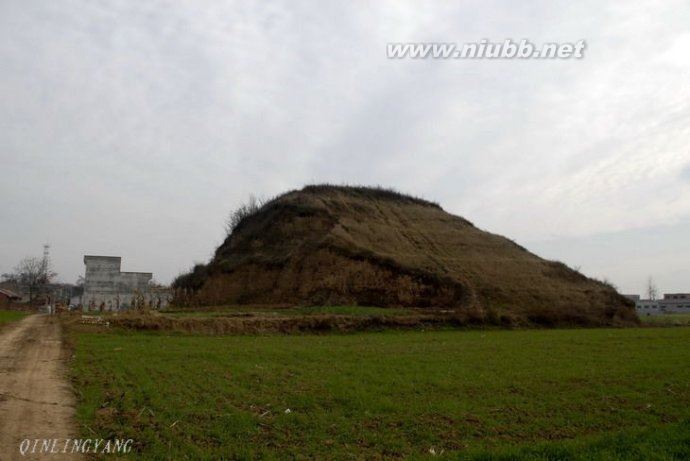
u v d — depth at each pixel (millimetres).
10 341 29906
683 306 142375
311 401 14852
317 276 58938
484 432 12523
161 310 51688
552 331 43219
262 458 10289
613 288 69438
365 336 37188
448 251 68688
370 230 68812
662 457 9656
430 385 17641
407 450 11016
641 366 22250
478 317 46938
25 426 11969
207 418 12914
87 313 58094
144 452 10430
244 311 48594
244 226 81500
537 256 75688
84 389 16016
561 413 14422
